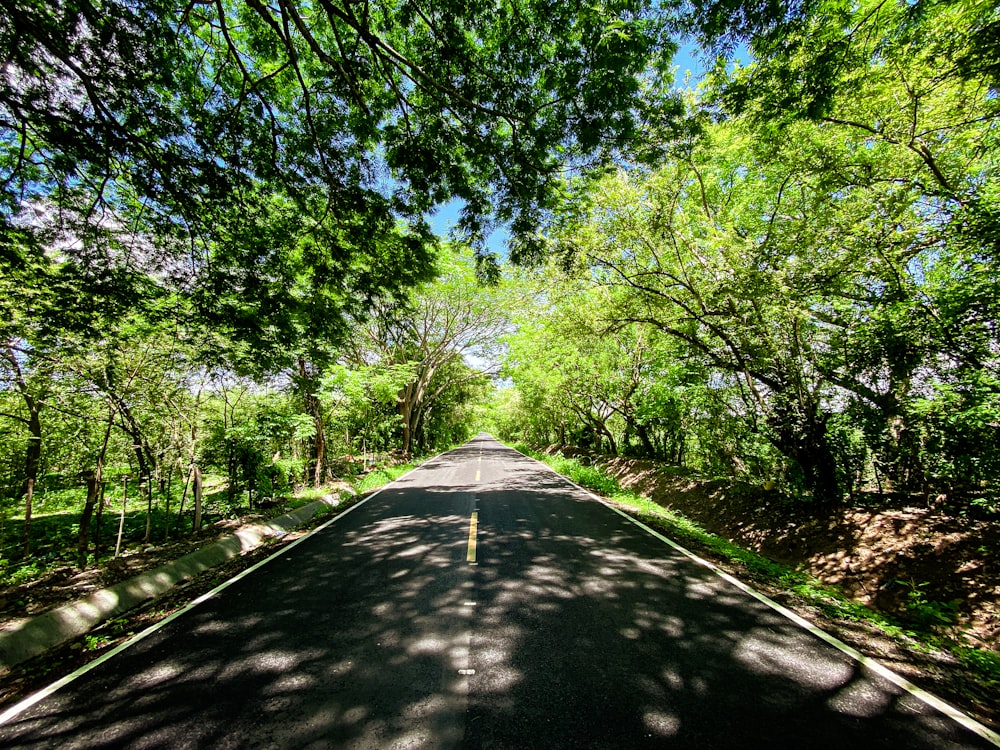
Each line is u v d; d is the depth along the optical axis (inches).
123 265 243.1
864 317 268.1
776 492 367.6
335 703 115.0
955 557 213.6
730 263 309.4
